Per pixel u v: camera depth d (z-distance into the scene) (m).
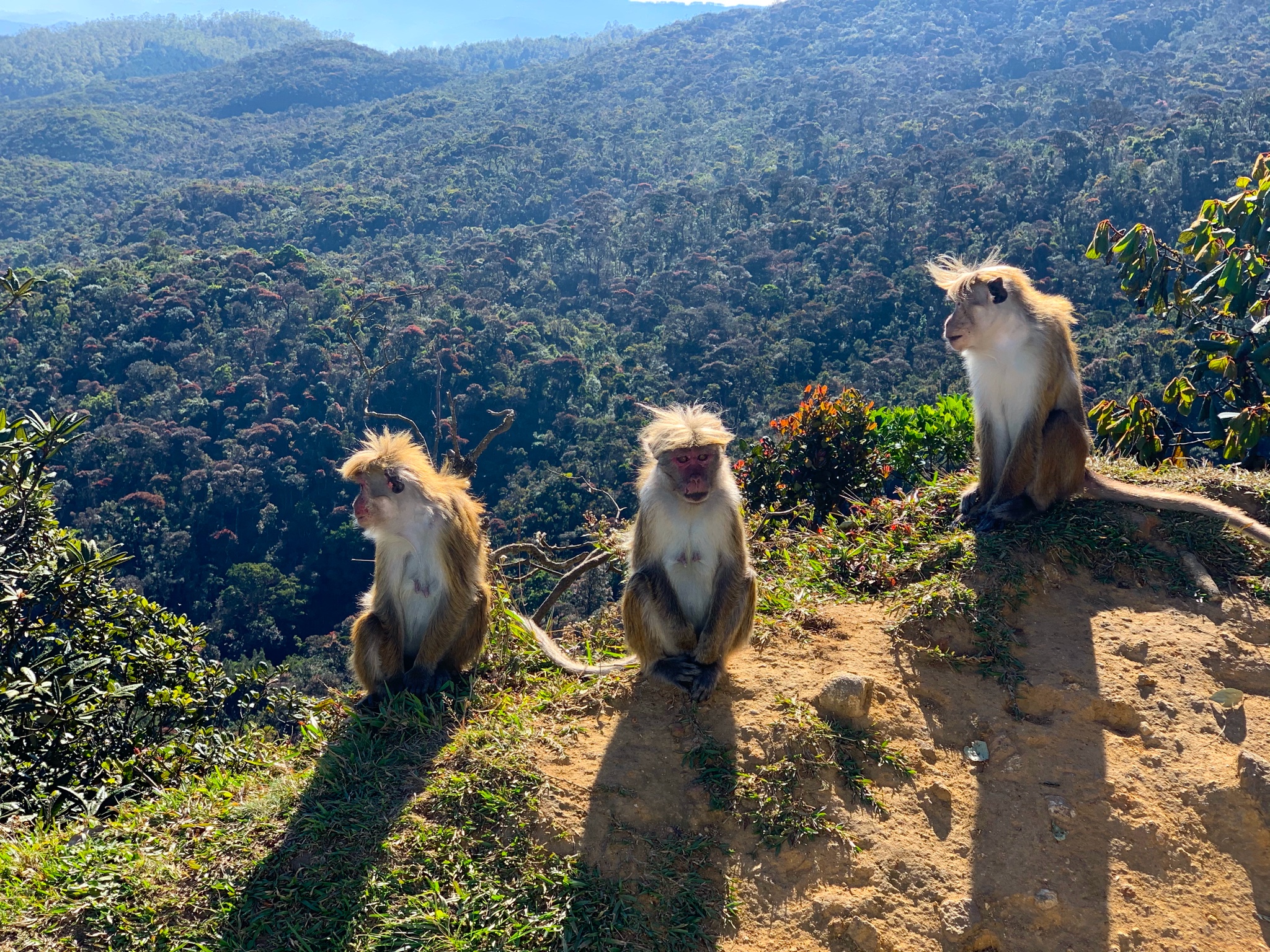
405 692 5.50
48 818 5.36
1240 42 189.38
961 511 7.02
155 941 4.05
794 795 4.60
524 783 4.63
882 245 90.25
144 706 7.32
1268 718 5.11
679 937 3.97
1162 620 5.80
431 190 148.62
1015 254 77.50
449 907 4.10
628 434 53.81
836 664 5.51
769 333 73.50
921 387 53.94
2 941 4.01
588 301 91.56
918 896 4.19
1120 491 6.64
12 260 121.25
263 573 50.69
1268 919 4.20
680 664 5.30
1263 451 20.12
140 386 65.56
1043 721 5.11
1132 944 4.06
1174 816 4.55
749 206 111.06
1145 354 43.50
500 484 57.28
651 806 4.55
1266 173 9.84
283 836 4.52
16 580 7.29
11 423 7.95
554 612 19.48
